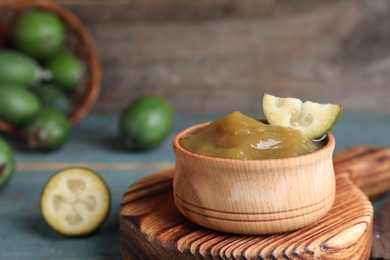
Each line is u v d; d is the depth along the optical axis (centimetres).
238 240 49
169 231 50
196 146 50
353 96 80
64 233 55
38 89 74
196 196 49
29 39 73
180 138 52
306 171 48
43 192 55
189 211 50
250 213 48
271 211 48
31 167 68
